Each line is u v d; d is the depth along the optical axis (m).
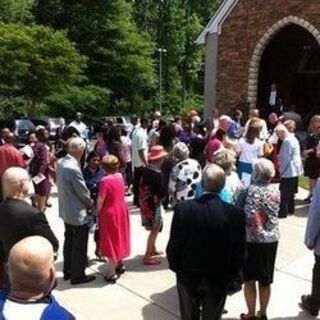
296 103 28.36
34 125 26.92
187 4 74.31
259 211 5.56
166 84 70.31
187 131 12.59
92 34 48.97
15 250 2.73
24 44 34.28
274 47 27.70
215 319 4.74
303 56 27.70
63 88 38.44
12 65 33.69
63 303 6.53
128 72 49.84
